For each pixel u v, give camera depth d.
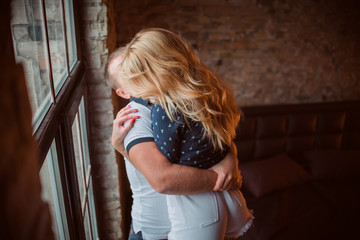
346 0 3.16
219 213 0.99
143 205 1.16
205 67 1.00
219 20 2.97
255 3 2.99
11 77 0.31
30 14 0.75
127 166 1.14
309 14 3.14
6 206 0.27
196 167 0.92
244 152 3.30
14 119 0.31
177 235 0.99
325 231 2.47
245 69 3.21
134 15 2.72
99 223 2.13
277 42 3.18
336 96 3.54
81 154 1.53
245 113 3.22
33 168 0.35
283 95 3.41
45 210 0.37
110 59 1.09
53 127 0.86
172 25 2.86
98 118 1.89
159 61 0.88
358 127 3.49
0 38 0.31
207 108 0.89
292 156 3.49
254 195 2.91
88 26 1.69
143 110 0.93
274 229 2.48
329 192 2.97
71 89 1.22
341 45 3.32
